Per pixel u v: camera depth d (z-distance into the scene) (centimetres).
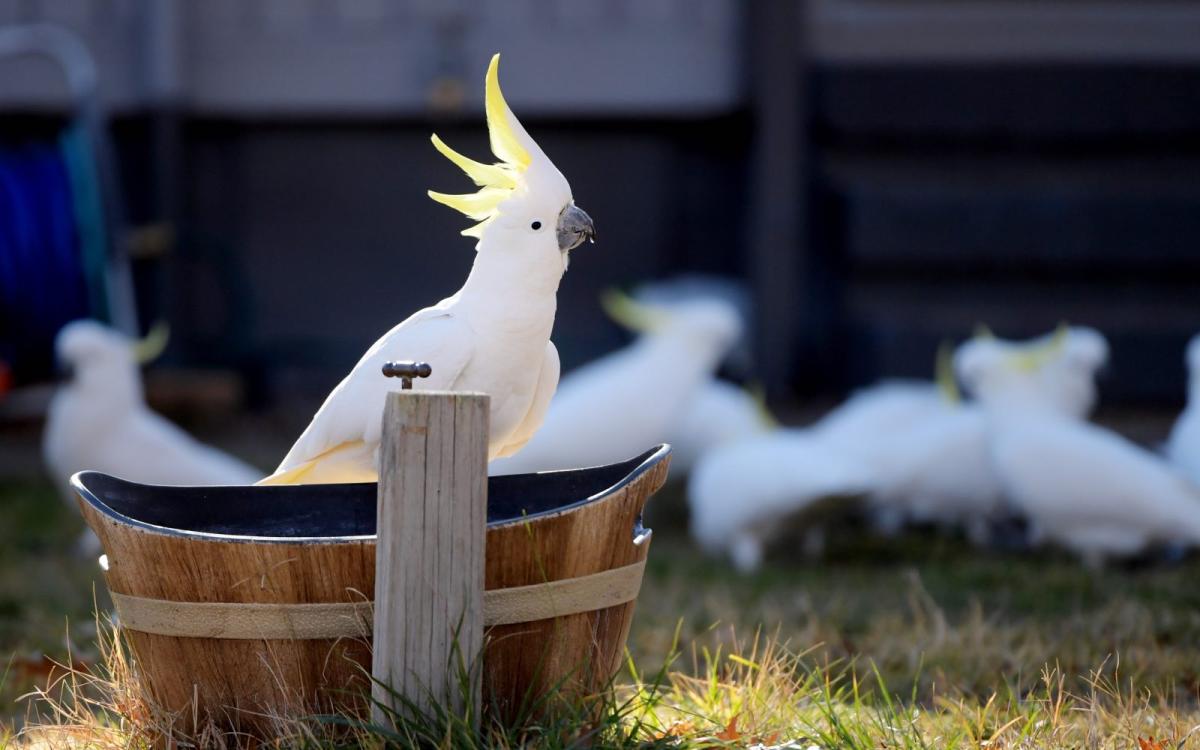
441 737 391
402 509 390
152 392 1513
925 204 1612
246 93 1712
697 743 433
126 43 1667
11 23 1647
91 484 440
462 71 1706
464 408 390
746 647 633
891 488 991
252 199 1744
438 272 1770
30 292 1229
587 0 1700
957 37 1625
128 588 411
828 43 1639
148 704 427
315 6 1709
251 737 412
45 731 466
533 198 495
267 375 1630
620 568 427
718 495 904
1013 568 870
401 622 392
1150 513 837
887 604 743
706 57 1700
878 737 455
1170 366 1606
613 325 1755
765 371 1661
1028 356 914
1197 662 589
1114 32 1612
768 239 1647
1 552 917
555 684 418
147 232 1518
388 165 1755
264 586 402
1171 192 1614
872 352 1627
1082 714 500
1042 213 1608
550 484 481
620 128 1736
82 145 1235
